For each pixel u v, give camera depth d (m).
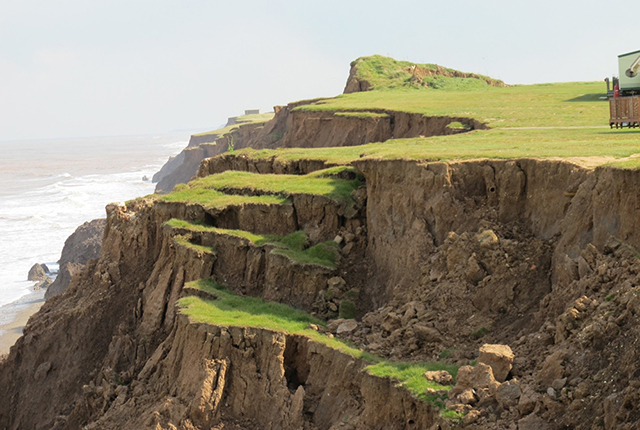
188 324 28.80
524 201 28.08
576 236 24.16
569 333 20.27
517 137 40.47
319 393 26.16
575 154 28.59
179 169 132.50
